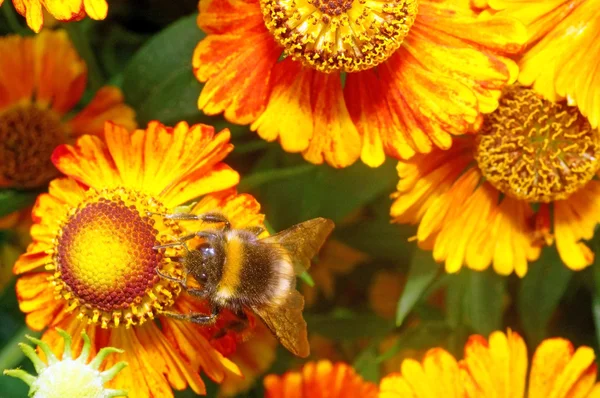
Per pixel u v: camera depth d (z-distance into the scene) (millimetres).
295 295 268
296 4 272
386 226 312
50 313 274
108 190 274
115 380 275
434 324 309
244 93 275
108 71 324
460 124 274
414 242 313
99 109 306
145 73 294
